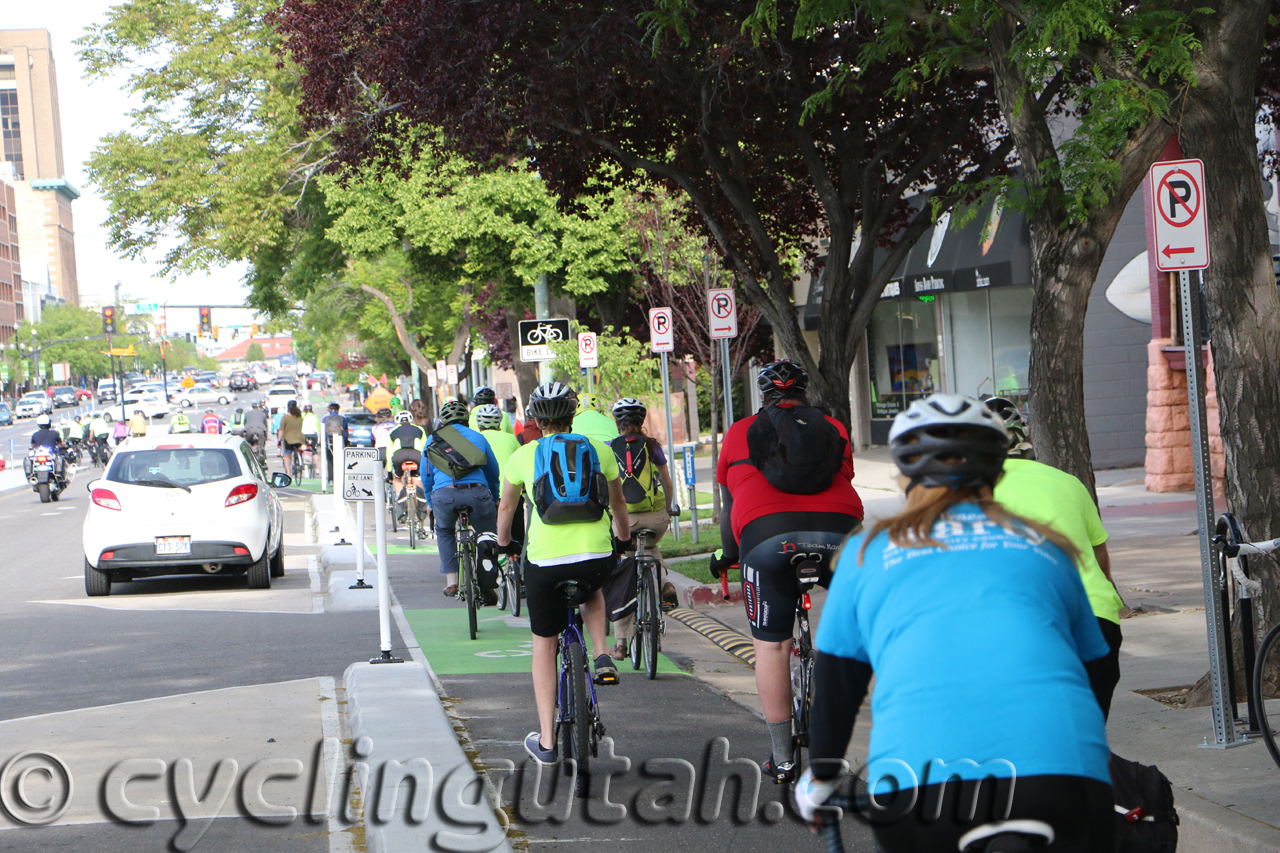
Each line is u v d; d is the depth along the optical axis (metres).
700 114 15.80
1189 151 8.27
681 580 15.98
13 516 35.03
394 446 25.67
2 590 18.53
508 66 15.24
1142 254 26.80
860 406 36.50
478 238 37.22
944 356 32.00
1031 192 10.62
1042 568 3.12
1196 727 7.63
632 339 29.06
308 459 48.88
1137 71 8.73
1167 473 22.72
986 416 3.21
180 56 39.47
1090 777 2.93
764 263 16.06
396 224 38.28
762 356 39.72
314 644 12.85
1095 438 27.11
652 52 13.72
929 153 16.19
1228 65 8.12
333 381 176.75
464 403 13.92
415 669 10.28
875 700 3.13
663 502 11.50
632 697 10.08
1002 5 9.72
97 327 191.75
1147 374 24.73
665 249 28.77
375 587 17.44
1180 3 8.78
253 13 40.41
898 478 3.36
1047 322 10.95
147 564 17.03
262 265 45.25
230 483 17.50
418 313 58.09
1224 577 7.27
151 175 40.22
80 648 12.95
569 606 7.47
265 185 40.34
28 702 10.24
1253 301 8.11
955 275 28.83
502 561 14.98
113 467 17.39
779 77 15.60
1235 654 8.34
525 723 9.02
